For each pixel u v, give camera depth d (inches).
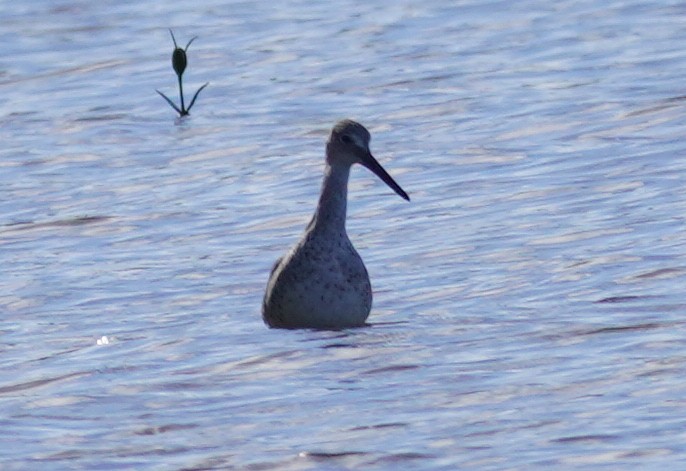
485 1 1131.3
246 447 418.0
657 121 792.3
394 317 538.6
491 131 800.3
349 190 717.3
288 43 1046.4
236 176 753.6
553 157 744.3
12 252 649.0
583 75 902.4
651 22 1026.7
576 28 1027.3
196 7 1182.3
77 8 1184.2
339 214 535.5
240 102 906.1
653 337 492.1
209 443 422.9
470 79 916.0
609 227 624.7
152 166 781.9
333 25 1092.5
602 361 473.1
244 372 484.1
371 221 666.2
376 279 585.3
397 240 634.8
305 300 527.8
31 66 1026.1
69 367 498.9
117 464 410.3
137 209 703.1
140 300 573.3
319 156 780.6
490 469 393.7
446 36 1034.1
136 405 458.0
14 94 956.6
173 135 840.9
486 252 606.9
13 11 1182.9
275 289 532.7
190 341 519.8
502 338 502.6
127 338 527.5
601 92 857.5
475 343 499.8
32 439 432.8
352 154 538.0
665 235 606.2
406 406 443.5
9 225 690.8
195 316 550.6
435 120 834.2
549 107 836.6
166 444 423.5
